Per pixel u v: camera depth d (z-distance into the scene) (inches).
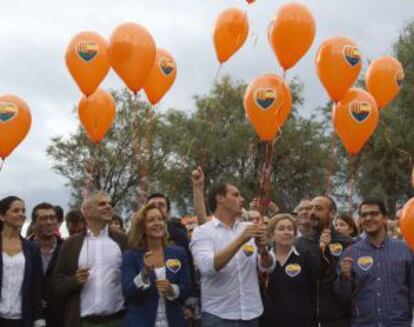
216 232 270.4
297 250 276.7
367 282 270.7
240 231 273.3
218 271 259.9
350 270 268.7
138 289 256.5
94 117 346.3
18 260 279.3
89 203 286.5
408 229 263.6
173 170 1153.4
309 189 1152.8
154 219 265.7
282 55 303.4
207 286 265.7
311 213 293.0
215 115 1215.6
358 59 304.2
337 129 317.1
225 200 271.7
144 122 655.1
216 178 1184.8
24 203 284.8
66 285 273.7
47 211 312.2
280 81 302.4
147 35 325.4
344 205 1046.4
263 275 269.3
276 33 302.2
